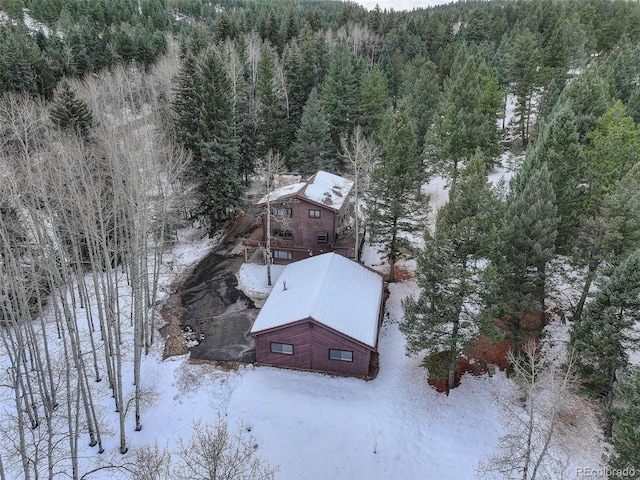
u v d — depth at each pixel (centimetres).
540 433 2020
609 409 1872
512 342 2445
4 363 2483
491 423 2162
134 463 1812
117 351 1933
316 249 3506
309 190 3472
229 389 2345
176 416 2195
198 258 3759
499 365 2486
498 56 6512
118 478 1884
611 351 1894
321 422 2142
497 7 9862
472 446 2056
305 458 1991
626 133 2688
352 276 2848
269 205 3334
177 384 2380
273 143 4794
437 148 4053
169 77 5372
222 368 2481
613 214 2136
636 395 1572
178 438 2069
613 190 2383
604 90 3712
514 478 1762
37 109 3834
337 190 3675
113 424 2144
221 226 4006
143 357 2581
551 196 2230
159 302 3136
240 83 4769
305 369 2456
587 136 3152
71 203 2153
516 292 2309
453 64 5819
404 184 2903
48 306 2977
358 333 2348
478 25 8106
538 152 2792
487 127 3934
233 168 3919
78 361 1798
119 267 3566
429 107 4872
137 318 2022
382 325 2859
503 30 8144
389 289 3212
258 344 2455
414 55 7425
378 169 2984
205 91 3672
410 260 3538
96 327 2828
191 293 3259
